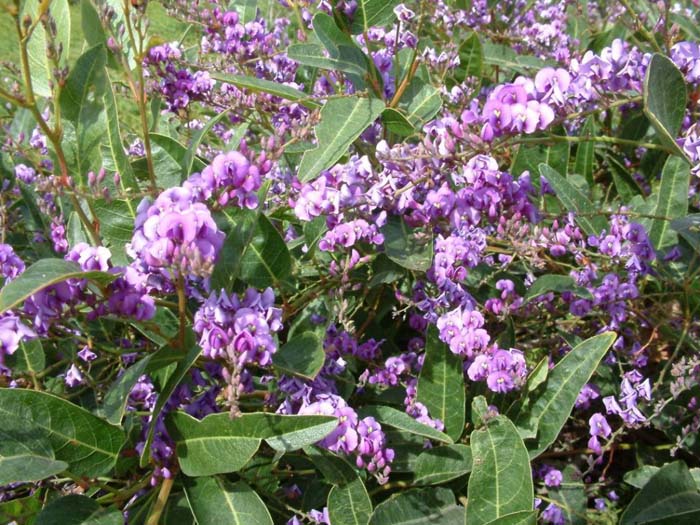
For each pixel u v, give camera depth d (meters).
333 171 0.29
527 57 0.48
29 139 0.49
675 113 0.29
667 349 0.38
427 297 0.30
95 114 0.28
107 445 0.25
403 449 0.29
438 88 0.40
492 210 0.29
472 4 0.54
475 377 0.29
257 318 0.23
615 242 0.32
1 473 0.22
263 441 0.28
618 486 0.34
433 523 0.27
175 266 0.21
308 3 0.38
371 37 0.41
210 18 0.40
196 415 0.27
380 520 0.26
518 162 0.40
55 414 0.24
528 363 0.34
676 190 0.36
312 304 0.32
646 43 0.48
